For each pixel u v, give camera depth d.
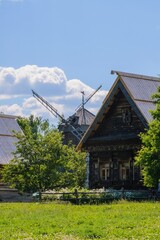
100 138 59.81
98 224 27.97
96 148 60.06
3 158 66.31
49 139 59.66
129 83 57.16
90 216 31.52
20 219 31.02
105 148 59.22
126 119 57.69
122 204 40.00
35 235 25.00
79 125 102.12
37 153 59.25
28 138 59.75
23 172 59.16
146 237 23.52
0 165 65.62
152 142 45.59
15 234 25.23
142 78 59.09
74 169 72.25
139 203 40.47
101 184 59.62
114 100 58.66
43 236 24.73
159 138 45.12
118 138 58.09
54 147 59.53
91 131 60.31
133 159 56.81
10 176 59.53
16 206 41.50
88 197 47.12
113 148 58.50
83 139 60.84
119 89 57.81
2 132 70.19
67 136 101.06
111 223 28.28
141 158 46.25
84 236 24.78
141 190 50.59
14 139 70.19
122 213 32.59
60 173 59.97
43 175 58.81
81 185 72.44
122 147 57.62
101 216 31.48
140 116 54.78
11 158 66.75
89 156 61.19
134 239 23.28
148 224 27.39
